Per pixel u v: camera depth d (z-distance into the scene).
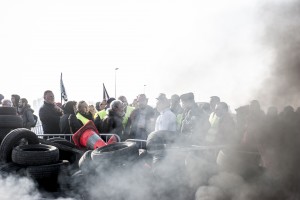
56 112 5.33
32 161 3.47
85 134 4.13
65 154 4.09
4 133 4.51
